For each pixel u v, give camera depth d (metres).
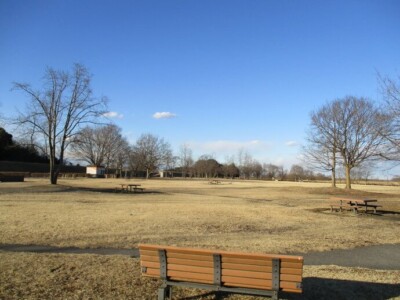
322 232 15.54
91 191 37.88
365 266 10.11
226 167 130.38
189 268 6.33
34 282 7.04
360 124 44.56
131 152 104.50
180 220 16.95
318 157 49.41
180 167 129.38
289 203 29.89
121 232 13.71
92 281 7.21
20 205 21.67
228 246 11.77
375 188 62.47
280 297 6.94
